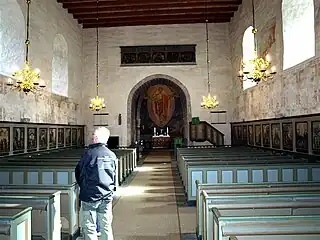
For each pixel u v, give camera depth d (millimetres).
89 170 5043
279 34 12688
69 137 18922
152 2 18188
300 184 6129
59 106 17359
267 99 14320
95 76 21969
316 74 9766
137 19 20812
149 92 30172
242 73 13688
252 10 16203
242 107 18688
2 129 11430
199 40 21812
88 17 20172
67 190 6211
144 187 11703
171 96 30047
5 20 13133
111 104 21828
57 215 5508
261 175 8773
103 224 5164
